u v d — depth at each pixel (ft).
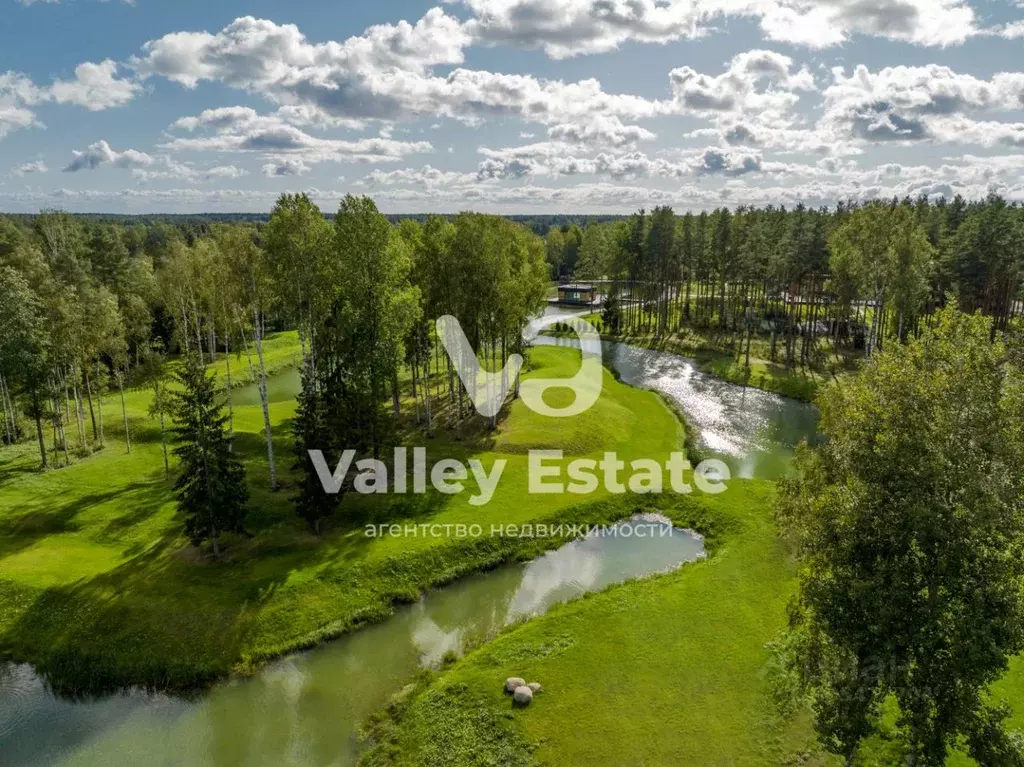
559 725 74.59
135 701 83.66
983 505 46.14
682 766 68.59
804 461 68.80
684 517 131.03
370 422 140.87
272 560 109.81
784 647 68.90
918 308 237.86
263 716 80.33
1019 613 46.57
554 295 503.20
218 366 256.11
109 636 91.76
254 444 164.04
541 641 90.63
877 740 70.33
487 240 164.86
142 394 219.61
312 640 93.97
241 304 148.46
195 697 84.12
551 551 119.85
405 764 70.90
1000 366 53.98
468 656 89.56
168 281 189.98
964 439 48.96
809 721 74.13
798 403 220.23
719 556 114.21
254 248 138.62
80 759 74.49
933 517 46.78
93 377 184.03
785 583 104.47
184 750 75.31
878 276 228.43
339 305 150.92
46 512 125.29
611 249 402.11
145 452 161.79
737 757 69.67
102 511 126.21
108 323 168.66
